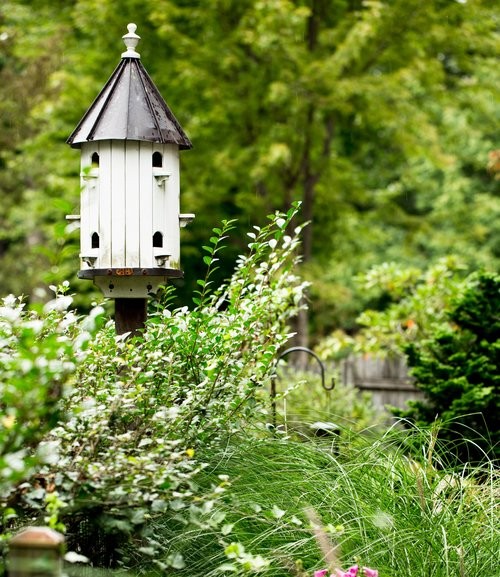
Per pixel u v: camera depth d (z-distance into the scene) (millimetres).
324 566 4520
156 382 5199
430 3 15430
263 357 5461
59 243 3773
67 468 4207
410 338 11445
